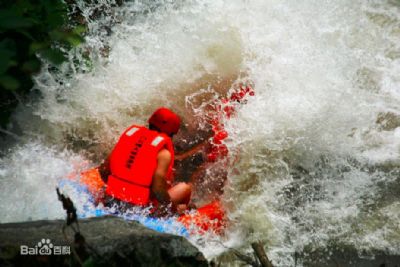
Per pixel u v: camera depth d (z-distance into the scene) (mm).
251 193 20922
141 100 24500
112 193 17672
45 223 13102
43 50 12469
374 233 18781
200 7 28031
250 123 23250
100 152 22516
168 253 11945
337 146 22797
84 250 10859
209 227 18547
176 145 23812
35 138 21406
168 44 26453
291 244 18391
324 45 26938
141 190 17500
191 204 19891
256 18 27672
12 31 13383
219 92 24891
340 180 21547
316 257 17844
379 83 25812
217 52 26203
